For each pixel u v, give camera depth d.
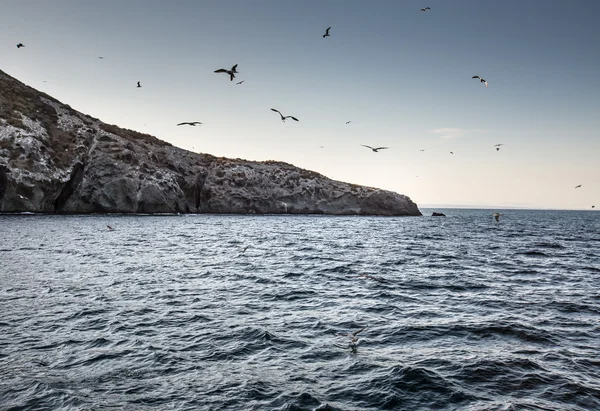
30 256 28.39
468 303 17.20
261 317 14.84
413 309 16.16
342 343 12.18
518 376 9.83
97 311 15.12
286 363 10.62
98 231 52.16
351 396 8.78
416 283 21.55
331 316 15.09
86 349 11.40
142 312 15.15
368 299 17.81
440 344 12.13
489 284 21.42
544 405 8.40
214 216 111.25
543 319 14.76
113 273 22.94
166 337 12.49
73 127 109.75
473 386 9.27
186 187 121.69
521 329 13.51
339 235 57.12
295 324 14.03
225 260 29.61
